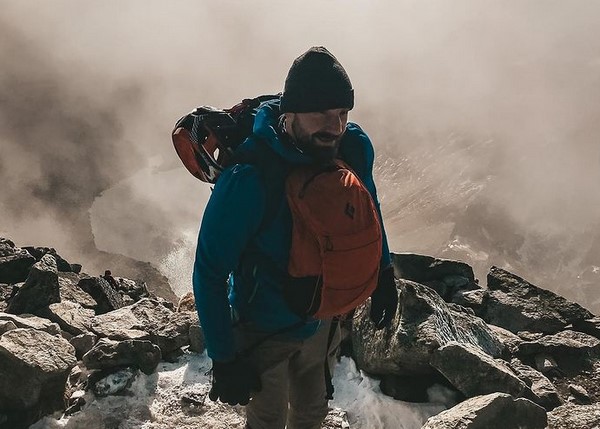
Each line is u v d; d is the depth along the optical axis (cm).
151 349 420
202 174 237
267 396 257
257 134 213
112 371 407
